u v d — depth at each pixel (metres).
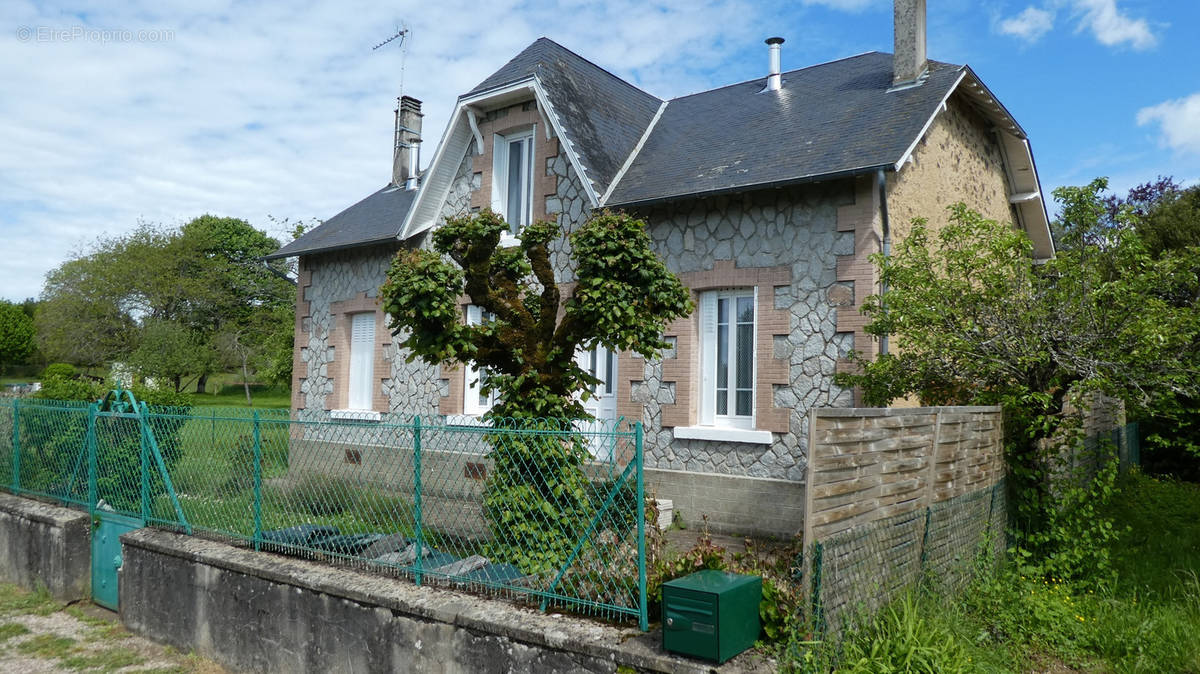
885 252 9.05
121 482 8.24
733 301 10.32
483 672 4.89
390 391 13.82
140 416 7.93
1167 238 17.89
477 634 4.95
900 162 8.66
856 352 8.77
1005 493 7.51
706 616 4.15
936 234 10.59
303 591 5.95
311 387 15.43
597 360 11.44
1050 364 7.45
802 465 9.33
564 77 12.32
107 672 6.45
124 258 41.78
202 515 7.34
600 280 6.40
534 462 6.05
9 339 50.78
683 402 10.30
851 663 4.47
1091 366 7.04
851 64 12.73
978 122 12.42
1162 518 10.10
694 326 10.38
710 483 9.90
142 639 7.26
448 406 12.80
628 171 11.67
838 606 4.62
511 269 7.07
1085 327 7.25
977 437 6.80
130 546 7.48
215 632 6.61
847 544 4.73
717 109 13.15
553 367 7.04
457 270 6.62
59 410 9.05
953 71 10.59
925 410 5.81
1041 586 6.78
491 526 6.33
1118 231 7.39
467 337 6.57
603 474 5.86
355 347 14.92
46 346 41.25
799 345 9.48
